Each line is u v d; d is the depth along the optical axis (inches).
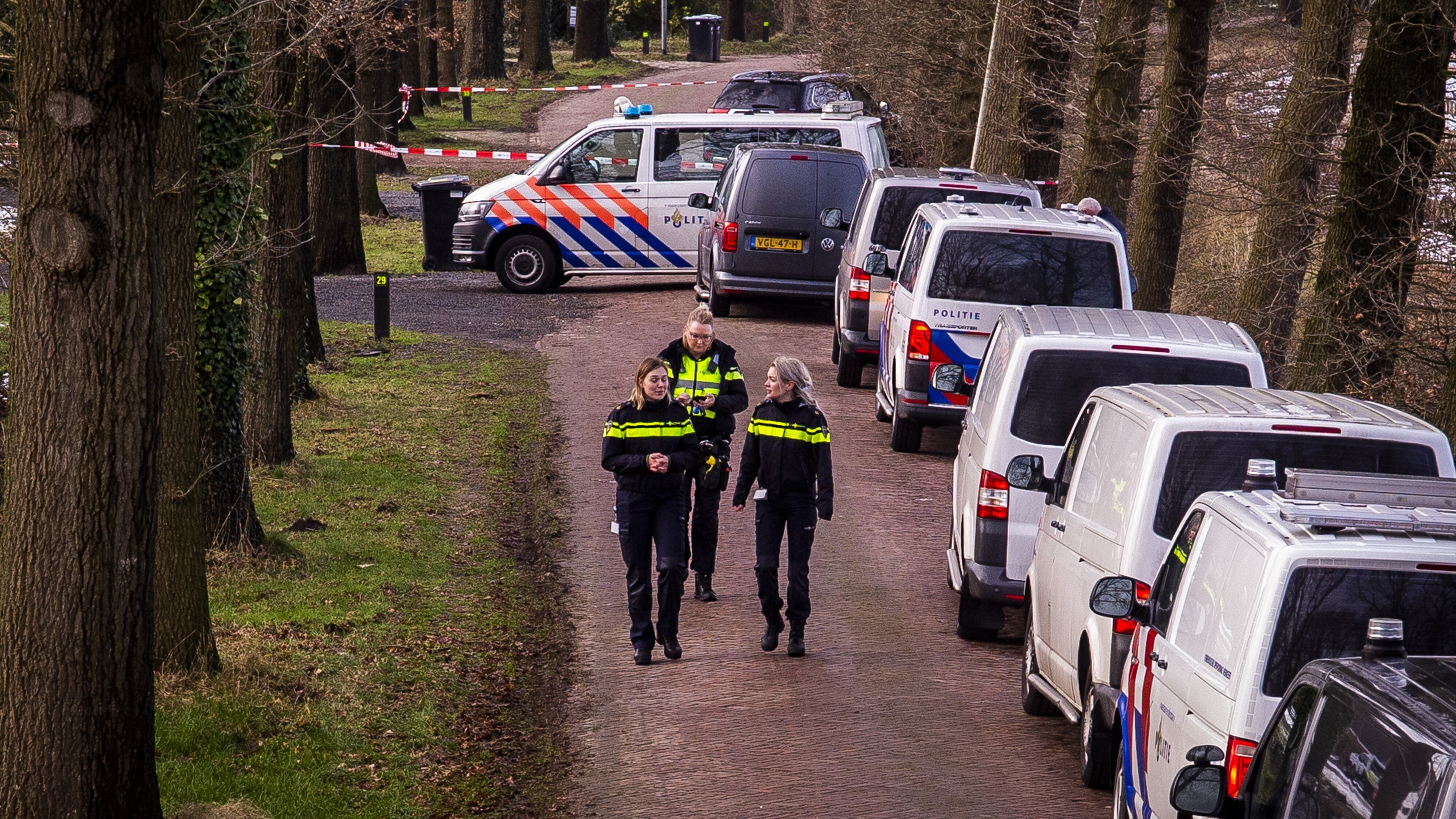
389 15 4106.8
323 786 922.7
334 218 3316.9
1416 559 634.2
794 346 2527.1
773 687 1117.7
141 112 700.7
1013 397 1175.6
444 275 3356.3
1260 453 863.7
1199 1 2261.3
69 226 687.1
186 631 1063.0
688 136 3048.7
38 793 714.2
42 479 703.7
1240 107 2440.9
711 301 2790.4
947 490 1722.4
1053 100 2878.9
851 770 963.3
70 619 709.3
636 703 1091.9
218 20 1101.7
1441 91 1534.2
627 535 1163.9
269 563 1366.9
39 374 700.0
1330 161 1974.7
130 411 714.2
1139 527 864.3
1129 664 809.5
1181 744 691.4
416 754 995.3
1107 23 2438.5
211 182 1301.7
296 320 2006.6
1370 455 856.9
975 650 1225.4
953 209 1804.9
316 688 1076.5
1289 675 631.8
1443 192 1642.5
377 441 1873.8
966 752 997.2
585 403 2102.6
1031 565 1106.1
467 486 1706.4
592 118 6318.9
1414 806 437.7
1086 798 919.7
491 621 1273.4
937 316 1740.9
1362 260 1572.3
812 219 2625.5
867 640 1237.7
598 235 3053.6
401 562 1413.6
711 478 1305.4
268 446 1702.8
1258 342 2138.3
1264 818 546.0
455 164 5280.5
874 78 4389.8
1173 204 2327.8
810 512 1177.4
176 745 943.0
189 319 1059.9
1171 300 2738.7
